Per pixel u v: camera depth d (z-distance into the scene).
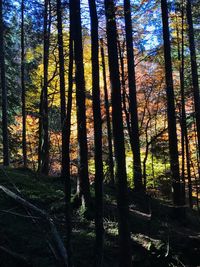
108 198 16.12
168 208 17.64
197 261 13.00
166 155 21.97
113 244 12.30
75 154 25.52
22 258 9.76
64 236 11.71
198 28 23.22
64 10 16.83
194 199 28.17
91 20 10.36
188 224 16.48
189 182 23.06
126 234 10.55
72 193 14.78
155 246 12.71
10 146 27.20
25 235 11.05
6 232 11.02
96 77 10.24
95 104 10.06
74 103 22.53
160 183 22.28
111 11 10.94
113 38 10.98
